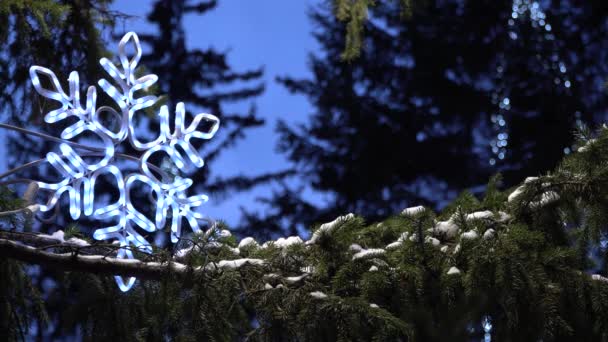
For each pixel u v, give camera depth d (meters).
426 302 4.52
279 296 4.66
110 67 5.48
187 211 5.52
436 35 16.25
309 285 4.64
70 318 5.21
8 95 8.12
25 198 5.12
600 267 4.55
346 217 4.77
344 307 4.47
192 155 5.65
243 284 4.78
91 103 5.38
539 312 4.38
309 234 4.89
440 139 15.31
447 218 4.79
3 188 5.14
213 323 4.84
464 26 16.27
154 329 5.02
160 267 4.90
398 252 4.63
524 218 4.57
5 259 5.07
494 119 15.62
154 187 5.46
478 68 16.14
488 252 4.40
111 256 5.16
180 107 5.67
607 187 4.42
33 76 5.26
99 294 5.19
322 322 4.52
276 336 4.60
